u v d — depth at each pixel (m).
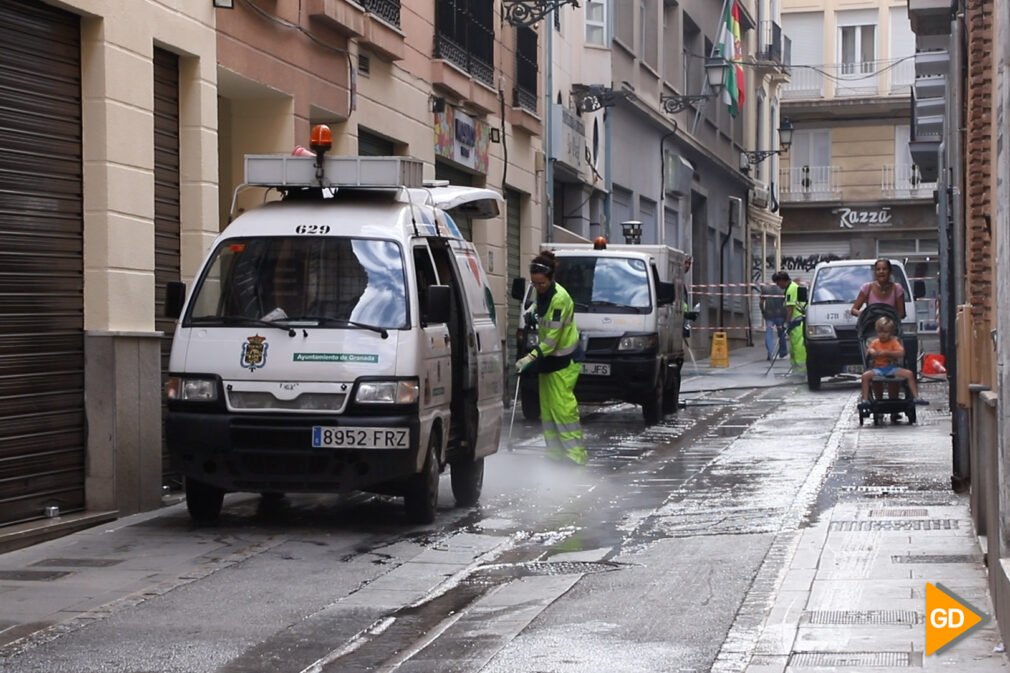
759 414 30.59
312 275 15.99
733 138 66.19
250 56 20.78
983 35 13.24
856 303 27.70
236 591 12.52
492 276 33.16
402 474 15.39
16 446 15.30
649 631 10.84
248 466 15.38
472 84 31.50
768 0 74.25
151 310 17.48
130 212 17.05
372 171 16.61
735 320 67.94
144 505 17.11
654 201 51.34
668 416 30.47
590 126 42.44
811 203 85.94
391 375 15.35
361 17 24.53
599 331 27.83
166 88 18.69
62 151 16.20
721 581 12.70
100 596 12.26
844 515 15.81
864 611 11.00
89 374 16.48
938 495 17.23
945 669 9.17
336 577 13.17
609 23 42.81
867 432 25.14
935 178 37.94
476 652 10.28
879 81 85.00
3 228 15.16
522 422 28.75
